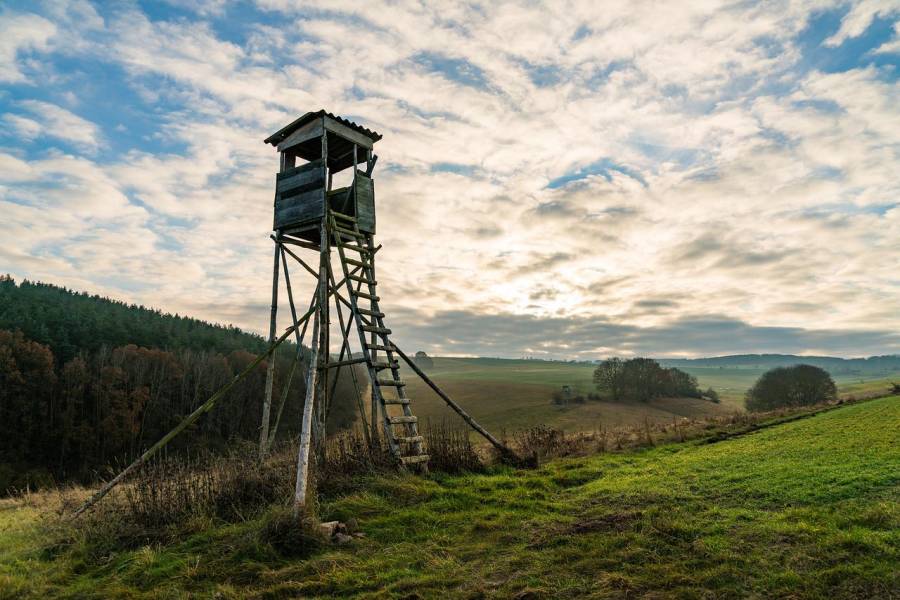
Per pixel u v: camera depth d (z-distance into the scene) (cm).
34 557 893
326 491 1140
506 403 7862
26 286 8506
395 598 671
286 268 1633
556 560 767
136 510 1029
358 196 1638
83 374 5644
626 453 1889
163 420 5762
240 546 856
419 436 1450
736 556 722
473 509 1060
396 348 1570
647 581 673
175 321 9906
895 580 602
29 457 4928
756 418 2892
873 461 1195
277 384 6275
